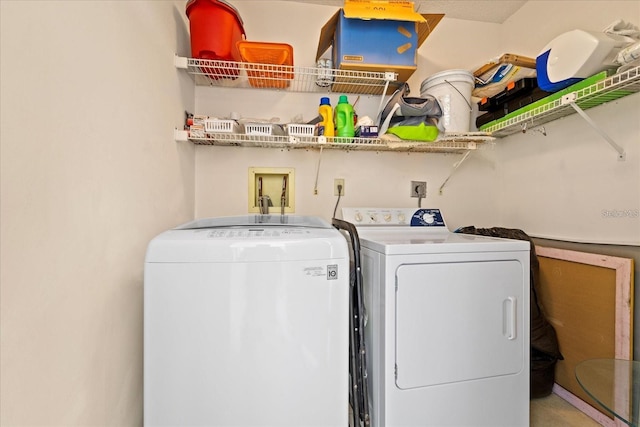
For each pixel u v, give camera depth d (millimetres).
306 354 883
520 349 1177
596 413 1321
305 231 1005
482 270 1135
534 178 1736
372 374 1150
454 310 1104
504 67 1569
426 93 1645
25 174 521
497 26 2004
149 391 824
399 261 1062
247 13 1734
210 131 1390
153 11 1087
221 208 1742
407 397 1056
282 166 1793
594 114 1391
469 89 1613
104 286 766
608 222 1330
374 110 1894
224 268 845
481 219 1990
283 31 1765
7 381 484
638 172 1215
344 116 1546
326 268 896
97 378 737
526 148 1795
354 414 1092
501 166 1996
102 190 754
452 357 1099
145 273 823
